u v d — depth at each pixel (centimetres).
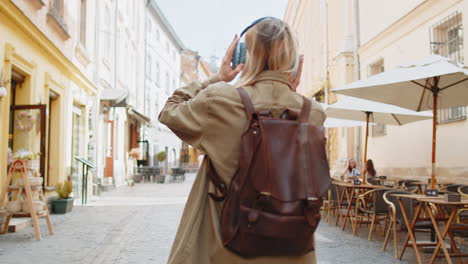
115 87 2017
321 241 695
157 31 3438
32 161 694
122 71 2255
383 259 568
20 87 884
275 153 132
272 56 154
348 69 1656
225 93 145
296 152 134
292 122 139
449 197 510
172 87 4128
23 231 736
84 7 1409
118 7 2105
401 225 609
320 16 2234
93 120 1531
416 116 943
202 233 144
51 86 1033
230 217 133
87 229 770
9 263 509
